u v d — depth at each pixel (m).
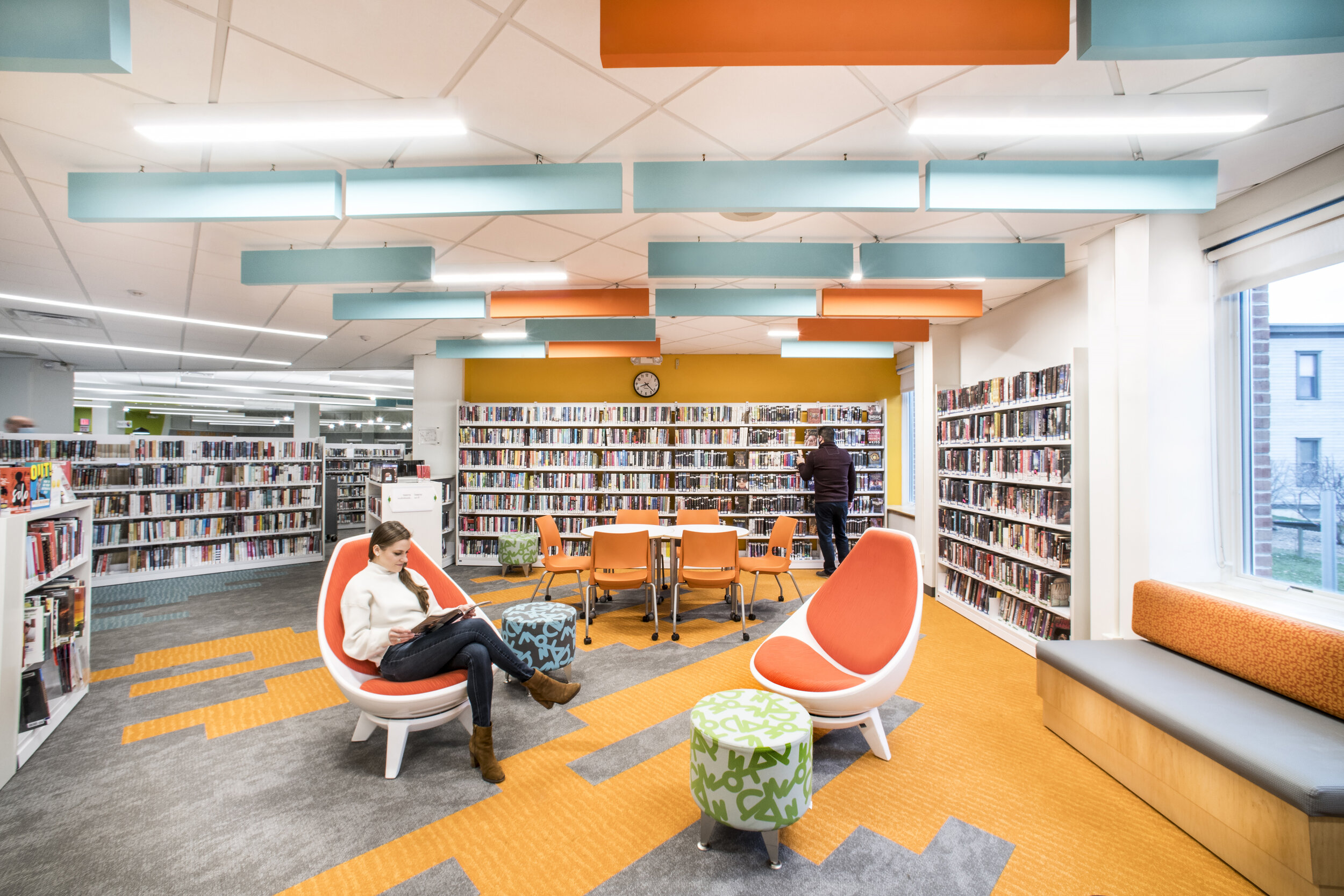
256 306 5.17
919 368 6.07
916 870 1.92
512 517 7.39
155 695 3.37
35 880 1.86
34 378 8.24
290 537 7.65
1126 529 3.27
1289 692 2.21
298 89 2.12
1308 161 2.65
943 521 5.58
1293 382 2.89
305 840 2.07
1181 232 3.22
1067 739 2.77
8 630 2.46
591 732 2.91
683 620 4.97
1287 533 2.93
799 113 2.29
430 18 1.75
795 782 1.93
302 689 3.48
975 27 1.62
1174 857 1.98
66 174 2.72
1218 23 1.59
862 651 2.83
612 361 8.08
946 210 2.58
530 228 3.46
